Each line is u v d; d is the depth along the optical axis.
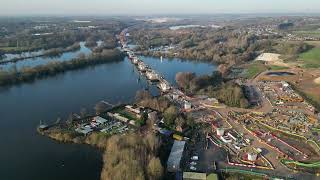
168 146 196.00
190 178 160.88
